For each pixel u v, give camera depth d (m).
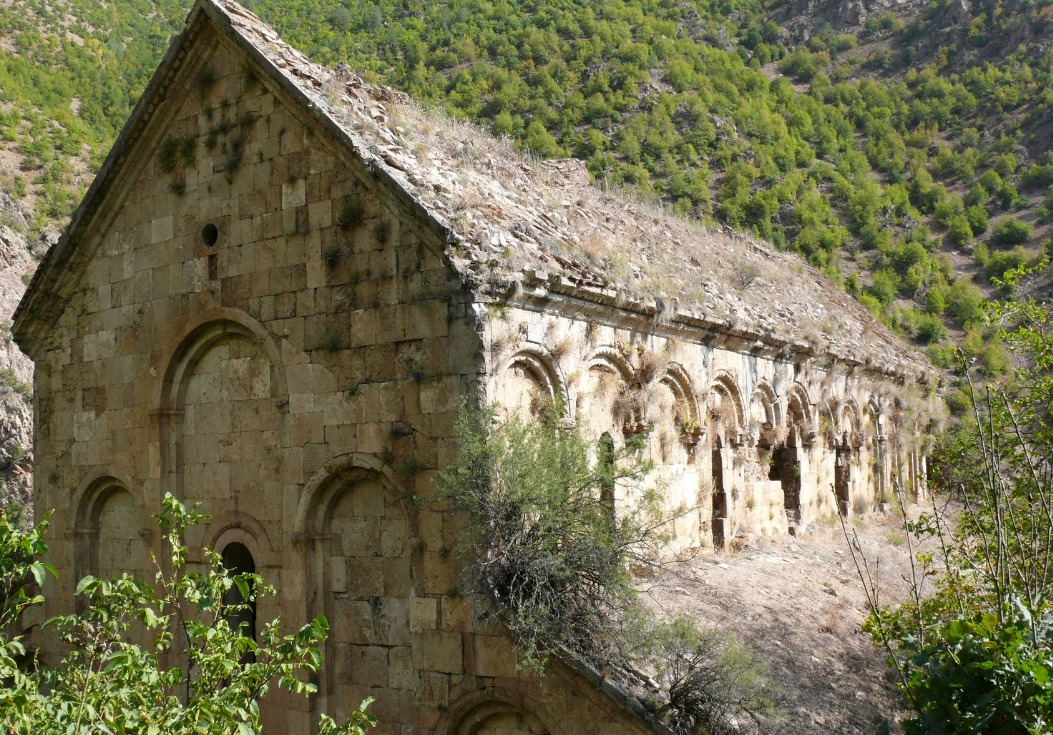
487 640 11.70
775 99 80.00
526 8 83.00
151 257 15.88
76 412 16.81
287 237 14.02
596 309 14.01
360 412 12.96
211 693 7.56
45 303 17.23
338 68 15.98
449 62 74.81
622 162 62.97
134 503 15.92
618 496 14.55
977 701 7.22
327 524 13.44
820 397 23.47
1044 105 77.12
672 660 11.30
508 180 16.59
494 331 12.15
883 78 91.94
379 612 12.81
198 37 15.17
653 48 78.06
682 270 18.66
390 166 13.38
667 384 16.67
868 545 22.02
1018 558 11.58
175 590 8.06
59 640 16.66
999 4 92.38
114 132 75.81
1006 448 11.06
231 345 14.90
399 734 12.41
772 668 12.81
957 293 53.53
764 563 18.02
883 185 72.75
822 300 30.05
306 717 12.89
